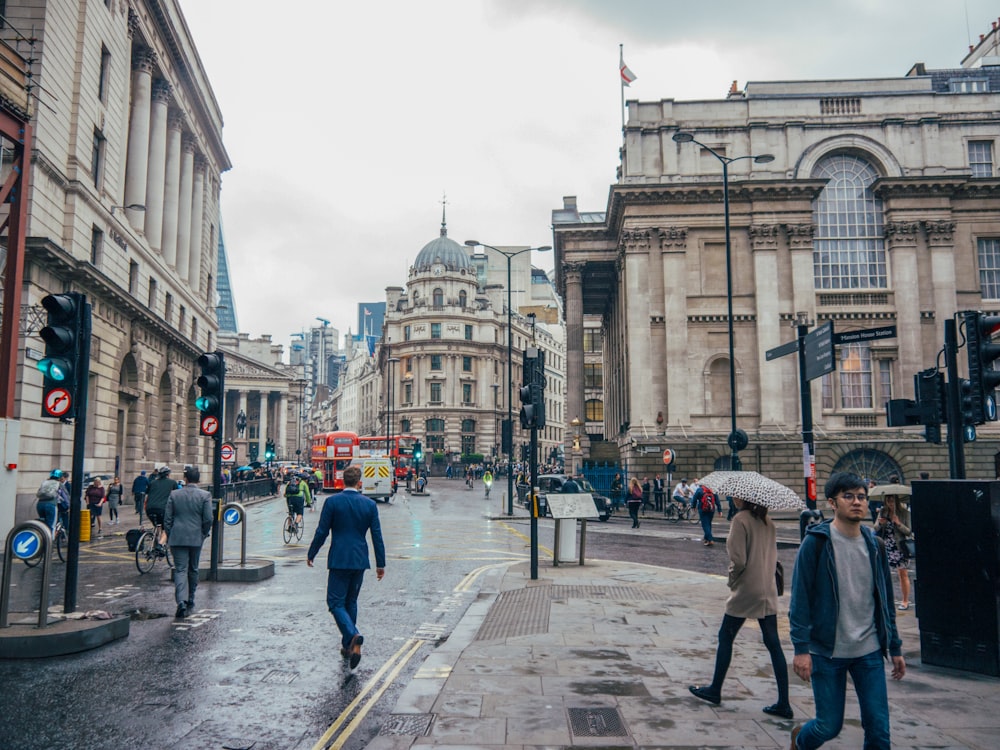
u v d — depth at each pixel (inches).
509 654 306.3
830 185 1571.1
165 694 263.0
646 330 1520.7
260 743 216.8
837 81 1617.9
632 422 1510.8
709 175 1547.7
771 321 1498.5
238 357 4301.2
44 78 967.0
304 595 469.4
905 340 1497.3
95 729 227.6
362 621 395.5
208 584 509.7
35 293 934.4
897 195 1525.6
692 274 1536.7
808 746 173.3
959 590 284.7
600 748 202.4
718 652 242.4
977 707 237.6
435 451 3865.7
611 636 340.5
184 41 1652.3
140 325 1358.3
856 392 1514.5
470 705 238.8
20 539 328.8
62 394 349.7
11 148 925.8
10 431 711.7
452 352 3998.5
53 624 332.8
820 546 175.3
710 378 1518.2
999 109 1550.2
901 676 177.5
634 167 1560.0
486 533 961.5
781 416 1478.8
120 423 1344.7
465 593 486.6
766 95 1578.5
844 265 1553.9
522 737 210.2
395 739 209.8
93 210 1122.0
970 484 284.7
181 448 1699.1
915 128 1547.7
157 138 1549.0
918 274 1517.0
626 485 1539.1
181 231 1825.8
